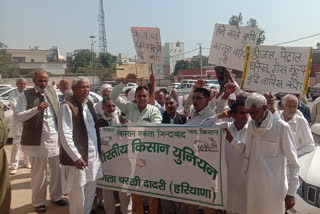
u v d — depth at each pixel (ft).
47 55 272.92
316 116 20.80
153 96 17.28
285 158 10.43
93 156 13.07
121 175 13.60
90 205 13.61
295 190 10.25
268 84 13.35
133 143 13.34
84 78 12.80
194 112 13.80
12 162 22.26
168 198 12.44
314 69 128.06
